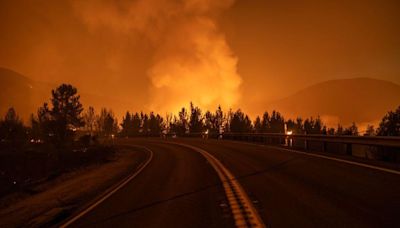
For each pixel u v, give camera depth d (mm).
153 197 10766
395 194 8516
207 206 8820
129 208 9453
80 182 16953
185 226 7176
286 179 11938
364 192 8945
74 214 9352
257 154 22297
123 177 16797
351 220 6645
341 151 20047
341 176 11609
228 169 15938
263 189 10461
